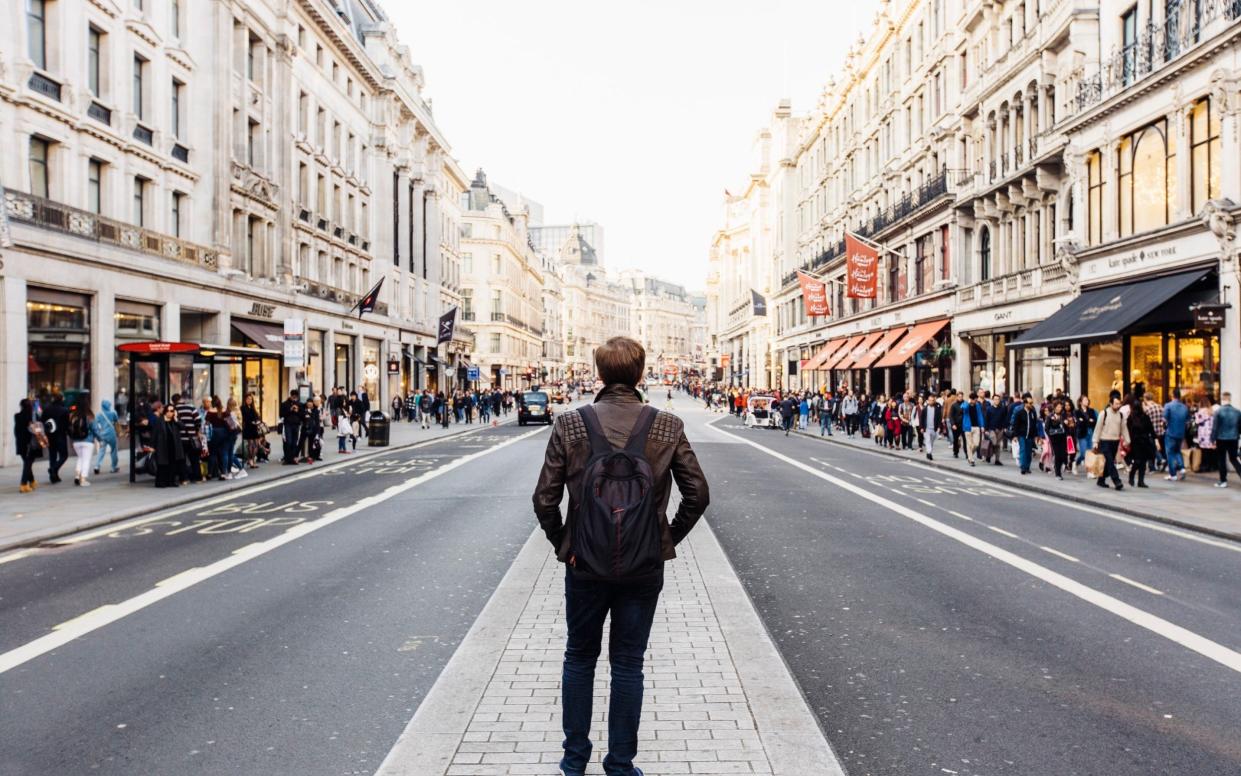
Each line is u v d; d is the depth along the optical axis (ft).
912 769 14.42
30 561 32.91
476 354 314.14
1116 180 79.41
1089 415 68.33
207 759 14.82
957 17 119.85
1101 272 80.53
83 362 77.05
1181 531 40.29
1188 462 65.98
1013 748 15.30
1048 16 91.76
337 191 153.48
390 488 56.13
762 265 310.04
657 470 12.63
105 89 83.61
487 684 17.30
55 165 76.18
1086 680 18.98
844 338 183.01
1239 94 62.23
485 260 315.99
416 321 204.23
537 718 15.48
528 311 399.65
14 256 66.64
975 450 74.38
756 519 42.52
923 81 134.00
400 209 191.01
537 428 151.74
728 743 14.38
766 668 18.33
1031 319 95.04
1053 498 53.52
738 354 377.09
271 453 84.89
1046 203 94.58
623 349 13.28
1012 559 32.65
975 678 19.10
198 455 58.49
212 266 100.48
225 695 17.98
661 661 18.81
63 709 17.22
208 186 102.32
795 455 87.10
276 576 29.55
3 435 66.39
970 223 117.08
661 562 12.42
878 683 18.76
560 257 643.45
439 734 14.74
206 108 102.17
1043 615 24.49
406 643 21.65
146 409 60.08
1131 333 75.87
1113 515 45.75
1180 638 22.26
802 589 27.63
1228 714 16.98
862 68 171.73
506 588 25.77
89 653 20.97
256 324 114.62
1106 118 79.56
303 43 135.44
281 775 14.19
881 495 53.01
